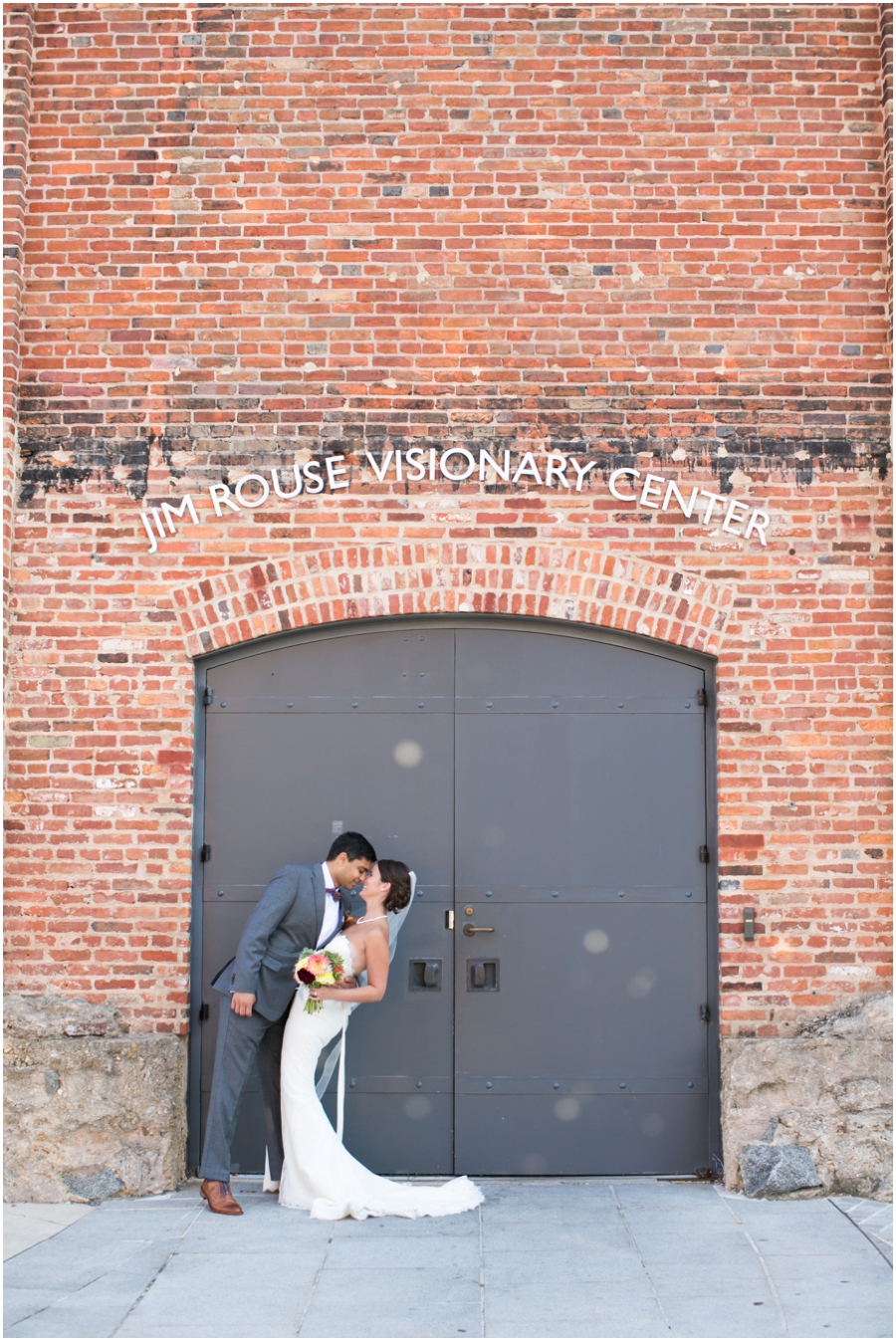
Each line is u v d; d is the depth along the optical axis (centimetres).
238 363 619
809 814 602
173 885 598
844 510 616
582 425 616
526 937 606
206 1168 541
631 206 626
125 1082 569
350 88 627
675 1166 596
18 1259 481
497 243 624
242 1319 427
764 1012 593
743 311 623
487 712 616
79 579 611
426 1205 536
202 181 627
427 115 627
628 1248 494
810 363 622
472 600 608
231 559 611
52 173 627
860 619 611
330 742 615
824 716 607
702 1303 442
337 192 626
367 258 623
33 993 593
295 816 611
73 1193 554
